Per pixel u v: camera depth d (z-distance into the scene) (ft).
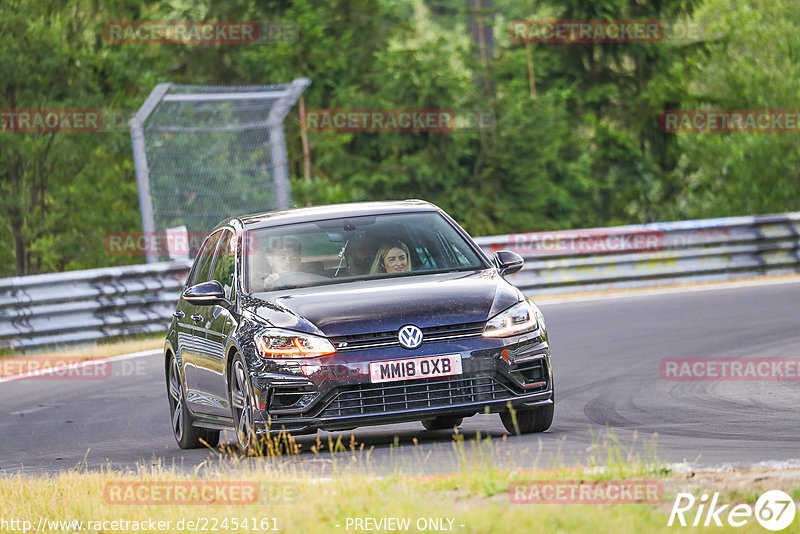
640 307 223.30
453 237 110.73
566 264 264.11
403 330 95.81
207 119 377.09
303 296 100.68
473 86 460.96
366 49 481.87
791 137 455.22
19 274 363.56
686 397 125.18
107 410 148.97
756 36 498.69
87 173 366.22
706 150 494.59
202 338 110.73
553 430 104.99
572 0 495.41
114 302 229.66
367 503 68.18
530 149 472.03
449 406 95.35
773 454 85.71
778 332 174.91
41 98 352.28
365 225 110.52
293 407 95.35
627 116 508.53
